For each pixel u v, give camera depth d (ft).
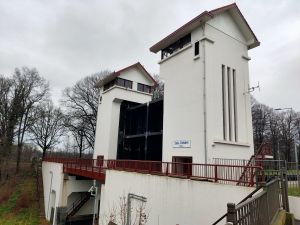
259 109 190.60
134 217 50.55
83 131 156.15
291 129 190.08
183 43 68.44
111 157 96.27
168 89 69.56
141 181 50.52
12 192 110.52
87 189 87.56
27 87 147.33
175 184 43.21
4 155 132.16
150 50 76.95
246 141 64.85
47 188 101.40
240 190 33.76
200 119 57.57
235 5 66.28
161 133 82.38
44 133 160.04
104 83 107.86
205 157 54.44
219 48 63.41
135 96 103.45
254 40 70.23
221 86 61.67
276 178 29.99
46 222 84.48
